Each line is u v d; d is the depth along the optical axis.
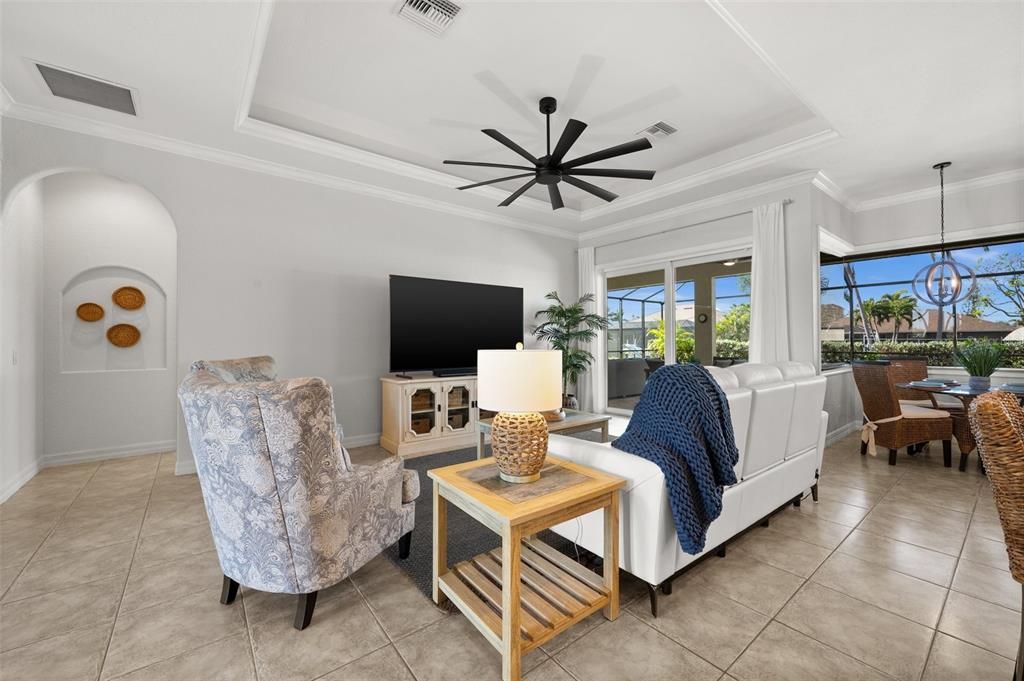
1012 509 1.11
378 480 1.88
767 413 2.19
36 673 1.40
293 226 3.97
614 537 1.66
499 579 1.73
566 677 1.39
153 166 3.35
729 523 2.04
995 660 1.44
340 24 2.46
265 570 1.59
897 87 2.69
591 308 6.09
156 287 4.34
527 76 2.96
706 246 4.81
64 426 3.88
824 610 1.72
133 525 2.53
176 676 1.39
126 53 2.38
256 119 3.22
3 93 2.75
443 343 4.61
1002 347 4.26
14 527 2.50
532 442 1.63
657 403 1.82
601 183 4.82
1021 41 2.24
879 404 3.79
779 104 3.29
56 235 3.89
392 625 1.65
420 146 4.02
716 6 2.03
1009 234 4.07
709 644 1.53
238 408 1.49
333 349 4.19
